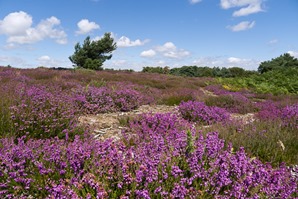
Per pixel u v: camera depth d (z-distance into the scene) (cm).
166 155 391
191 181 333
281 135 618
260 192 336
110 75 2642
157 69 5369
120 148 381
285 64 4916
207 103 1298
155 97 1390
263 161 532
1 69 2322
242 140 568
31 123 583
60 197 296
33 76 1905
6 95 733
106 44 4497
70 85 1400
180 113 968
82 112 902
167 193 311
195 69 5428
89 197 286
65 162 363
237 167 348
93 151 405
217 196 320
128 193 304
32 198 336
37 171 366
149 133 569
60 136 596
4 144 431
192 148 377
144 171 325
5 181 348
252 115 1094
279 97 1828
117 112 1020
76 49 4475
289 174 386
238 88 2514
